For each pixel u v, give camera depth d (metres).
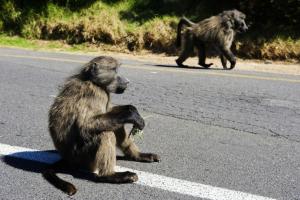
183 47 8.79
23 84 6.96
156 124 5.63
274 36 9.84
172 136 5.34
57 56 9.09
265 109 6.12
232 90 6.87
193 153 4.99
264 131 5.50
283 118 5.85
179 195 4.38
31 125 5.54
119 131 4.71
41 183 4.51
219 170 4.71
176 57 9.75
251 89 6.95
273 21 10.11
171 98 6.46
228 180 4.57
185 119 5.78
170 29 10.35
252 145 5.19
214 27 8.65
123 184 4.49
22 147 5.04
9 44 10.60
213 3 10.89
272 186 4.51
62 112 4.49
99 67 4.53
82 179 4.54
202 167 4.75
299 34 9.88
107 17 10.86
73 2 11.53
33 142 5.14
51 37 10.95
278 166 4.81
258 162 4.87
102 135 4.41
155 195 4.37
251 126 5.61
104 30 10.49
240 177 4.62
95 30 10.55
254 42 9.77
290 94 6.74
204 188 4.46
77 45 10.55
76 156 4.49
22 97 6.42
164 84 7.10
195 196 4.37
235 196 4.38
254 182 4.56
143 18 10.89
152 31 10.25
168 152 5.00
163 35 10.16
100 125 4.38
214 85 7.11
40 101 6.29
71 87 4.53
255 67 8.88
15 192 4.41
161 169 4.71
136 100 6.37
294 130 5.54
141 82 7.18
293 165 4.84
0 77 7.29
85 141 4.43
